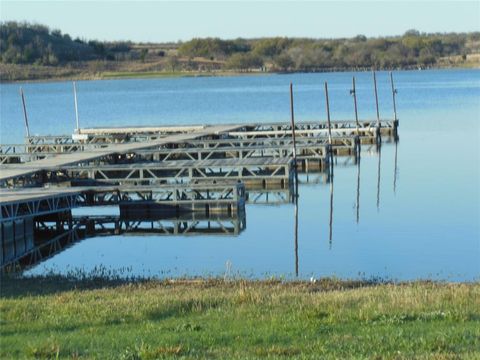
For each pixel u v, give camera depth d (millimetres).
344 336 19516
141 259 40750
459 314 21469
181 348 18703
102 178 62594
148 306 24188
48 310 24297
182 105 170250
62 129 124750
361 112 134750
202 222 50531
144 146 74625
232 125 98812
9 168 60719
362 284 30938
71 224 50094
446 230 46031
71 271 37156
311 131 91188
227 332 20578
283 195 59812
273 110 147625
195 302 24781
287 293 26891
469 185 60812
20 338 20594
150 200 52281
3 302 25797
